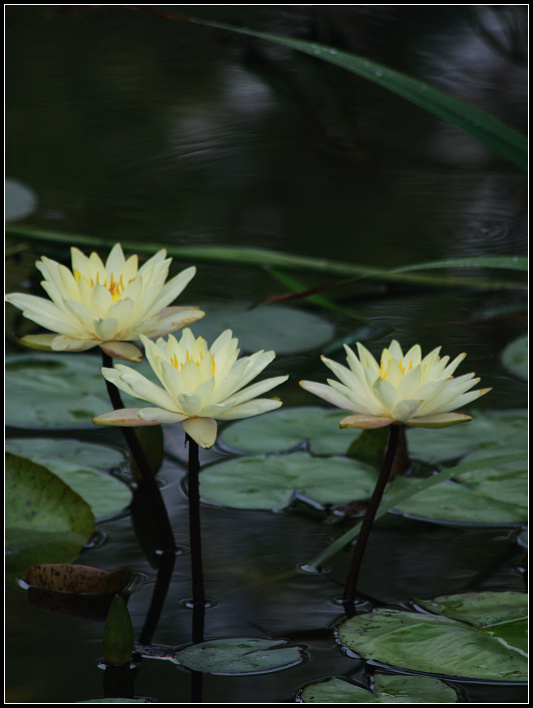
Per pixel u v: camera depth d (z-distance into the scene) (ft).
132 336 15.06
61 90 30.12
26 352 16.40
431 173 25.53
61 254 19.20
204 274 19.61
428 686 14.73
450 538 15.35
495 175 25.40
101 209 22.02
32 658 14.84
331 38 33.83
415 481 15.57
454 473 15.19
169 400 14.84
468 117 16.01
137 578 15.16
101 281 15.10
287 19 36.11
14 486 15.33
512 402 16.05
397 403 14.82
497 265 15.70
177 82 31.53
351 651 14.87
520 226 21.33
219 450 15.81
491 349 16.48
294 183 24.62
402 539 15.35
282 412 16.03
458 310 17.75
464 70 30.83
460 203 23.13
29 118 28.17
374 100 32.24
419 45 33.60
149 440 15.60
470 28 35.91
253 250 17.69
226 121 28.73
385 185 24.64
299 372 16.34
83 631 14.94
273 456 15.72
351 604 15.05
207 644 14.88
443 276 19.52
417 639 14.87
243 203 22.99
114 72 31.91
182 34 36.11
